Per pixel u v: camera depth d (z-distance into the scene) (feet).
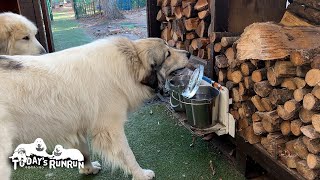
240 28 9.37
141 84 7.75
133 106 7.95
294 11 8.78
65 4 73.77
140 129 11.09
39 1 12.82
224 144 9.52
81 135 7.40
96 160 9.22
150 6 14.02
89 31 33.37
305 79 5.96
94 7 48.98
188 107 8.99
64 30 35.29
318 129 5.78
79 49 7.28
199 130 8.86
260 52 6.55
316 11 8.04
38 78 6.28
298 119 6.57
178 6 11.90
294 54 6.13
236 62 7.88
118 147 7.41
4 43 9.92
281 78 6.69
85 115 7.00
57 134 6.82
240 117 8.14
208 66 9.79
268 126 7.11
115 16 42.65
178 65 8.05
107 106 7.16
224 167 8.64
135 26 34.45
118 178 8.39
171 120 11.75
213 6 8.88
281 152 6.94
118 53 7.32
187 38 11.80
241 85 7.90
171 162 8.98
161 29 14.39
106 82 7.07
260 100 7.38
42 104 6.29
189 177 8.24
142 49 7.50
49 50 14.29
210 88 9.10
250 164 8.20
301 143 6.39
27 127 6.29
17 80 6.04
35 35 11.79
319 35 6.93
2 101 5.81
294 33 6.73
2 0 14.34
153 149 9.73
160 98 13.74
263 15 9.57
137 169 7.74
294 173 6.49
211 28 9.28
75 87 6.66
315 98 5.70
